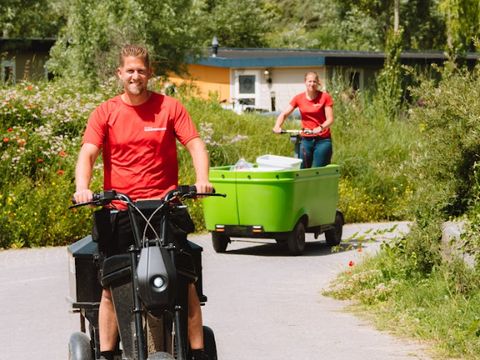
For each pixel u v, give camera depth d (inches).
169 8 1872.5
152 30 1878.7
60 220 927.7
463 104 577.9
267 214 818.2
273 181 813.2
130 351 351.9
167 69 1969.7
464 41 2265.0
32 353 495.8
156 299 331.0
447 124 594.2
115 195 353.1
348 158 1225.4
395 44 1953.7
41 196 935.7
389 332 526.6
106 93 1230.9
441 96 586.9
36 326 559.8
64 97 1209.4
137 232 350.9
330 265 777.6
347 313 582.6
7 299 642.8
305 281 701.9
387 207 1161.4
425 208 605.0
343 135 1342.3
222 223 832.9
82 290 390.3
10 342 521.7
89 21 1731.1
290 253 838.5
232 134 1269.7
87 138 373.1
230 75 2447.1
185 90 1752.0
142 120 373.7
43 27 2529.5
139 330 336.5
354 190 1160.8
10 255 853.2
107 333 370.3
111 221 364.2
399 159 1242.6
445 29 3528.5
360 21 3683.6
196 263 376.5
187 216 364.8
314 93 925.8
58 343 516.7
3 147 1036.5
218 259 815.7
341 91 1450.5
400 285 602.9
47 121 1106.7
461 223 588.4
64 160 1032.8
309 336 521.0
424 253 601.9
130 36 1727.4
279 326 548.1
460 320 510.0
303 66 2337.6
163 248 342.0
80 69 1733.5
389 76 1950.1
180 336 335.6
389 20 3580.2
